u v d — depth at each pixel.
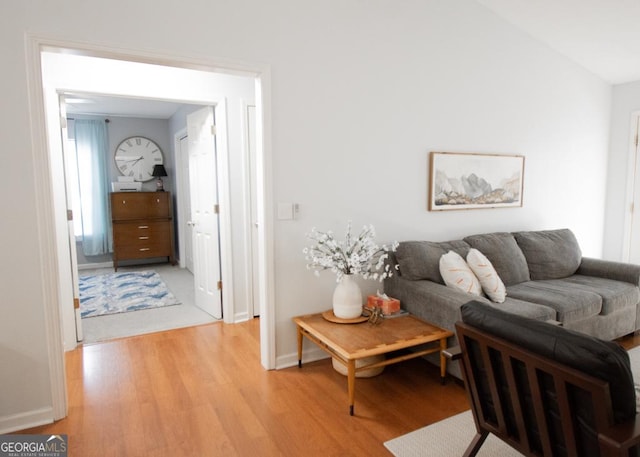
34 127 2.05
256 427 2.17
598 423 1.22
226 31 2.51
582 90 4.36
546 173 4.23
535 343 1.38
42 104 2.08
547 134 4.17
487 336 1.55
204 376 2.75
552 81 4.11
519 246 3.72
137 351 3.17
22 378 2.13
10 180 2.03
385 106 3.15
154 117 6.65
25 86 2.02
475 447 1.81
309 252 2.84
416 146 3.34
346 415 2.29
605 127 4.64
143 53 2.29
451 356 1.78
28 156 2.05
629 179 4.57
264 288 2.79
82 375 2.77
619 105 4.60
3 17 1.97
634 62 4.11
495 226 3.94
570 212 4.49
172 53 2.36
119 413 2.30
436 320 2.68
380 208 3.21
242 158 3.75
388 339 2.42
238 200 3.77
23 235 2.07
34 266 2.11
